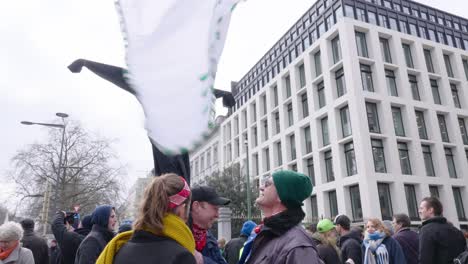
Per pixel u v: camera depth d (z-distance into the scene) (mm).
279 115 36281
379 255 4555
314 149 30484
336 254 4348
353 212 26078
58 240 4504
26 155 28531
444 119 31156
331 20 31500
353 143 26562
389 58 30547
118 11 1829
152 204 1921
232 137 45656
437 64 32062
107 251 1997
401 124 28797
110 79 2219
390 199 25875
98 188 29562
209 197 2846
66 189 28188
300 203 2393
